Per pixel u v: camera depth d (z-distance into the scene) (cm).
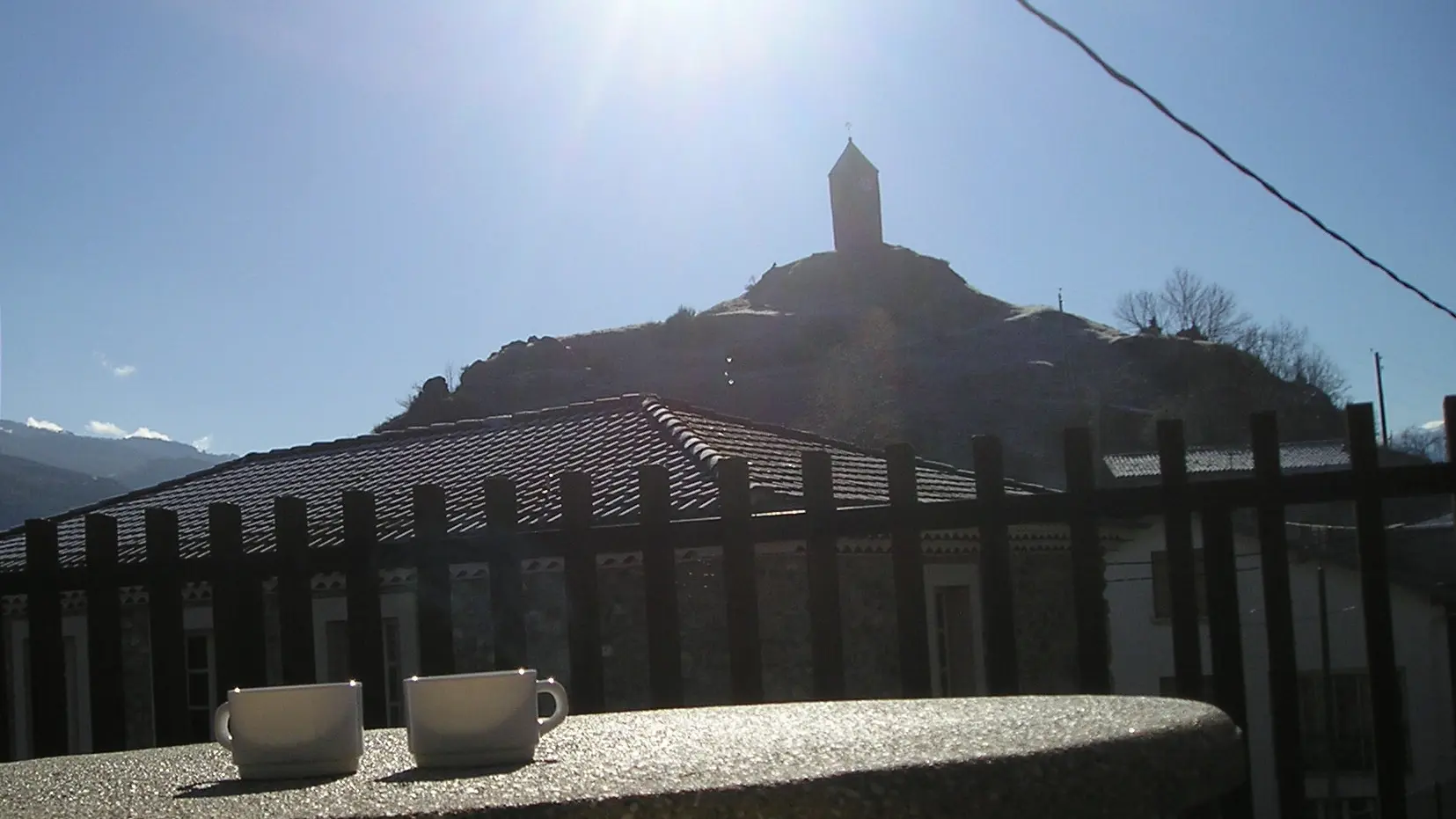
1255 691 1655
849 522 395
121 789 191
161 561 450
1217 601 371
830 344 8262
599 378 8219
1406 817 359
